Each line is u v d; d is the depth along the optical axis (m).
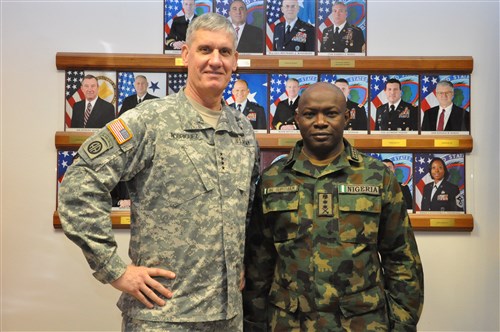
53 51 2.22
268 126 2.22
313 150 1.67
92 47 2.22
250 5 2.22
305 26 2.23
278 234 1.67
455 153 2.24
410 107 2.23
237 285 1.52
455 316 2.25
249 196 1.72
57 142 2.18
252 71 2.22
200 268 1.45
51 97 2.21
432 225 2.20
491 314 2.24
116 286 1.42
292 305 1.62
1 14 2.21
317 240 1.62
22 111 2.21
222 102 1.67
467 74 2.24
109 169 1.41
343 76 2.23
